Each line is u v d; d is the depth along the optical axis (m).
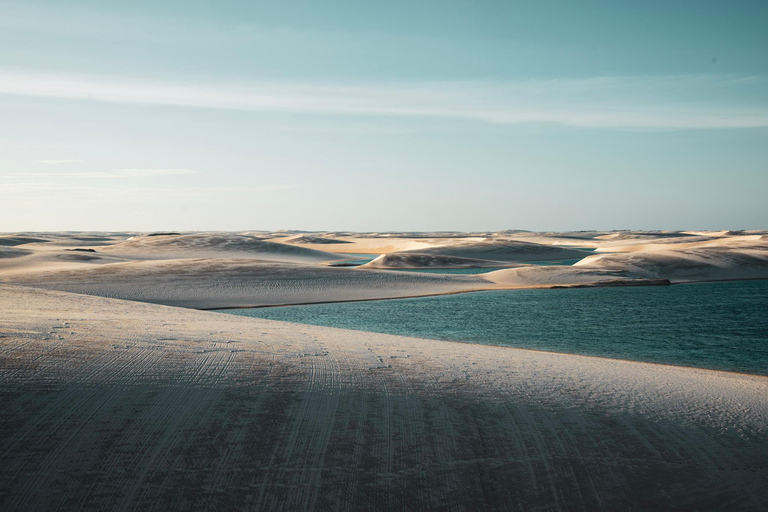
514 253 122.56
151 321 16.36
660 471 8.01
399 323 30.77
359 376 10.81
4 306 17.53
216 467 7.15
